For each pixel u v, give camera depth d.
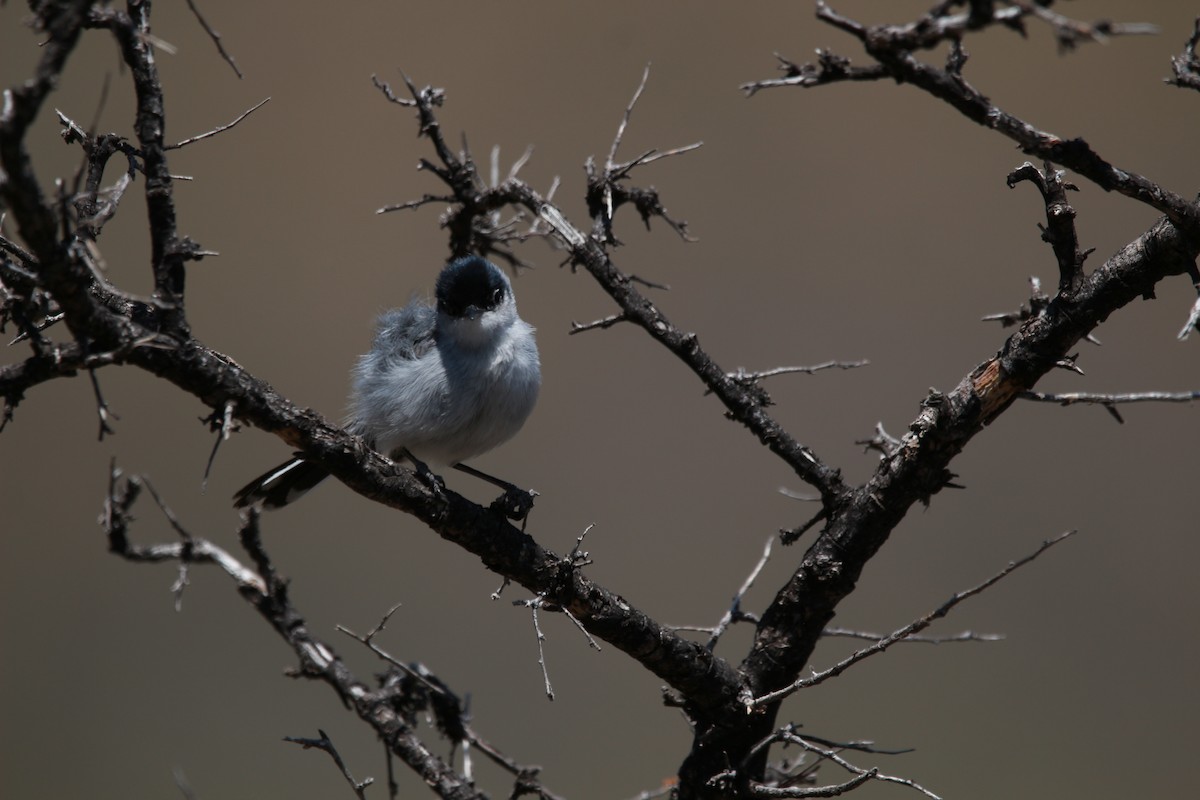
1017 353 6.05
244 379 5.49
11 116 4.07
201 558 7.50
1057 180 5.96
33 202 4.27
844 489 6.63
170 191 5.23
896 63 4.77
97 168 5.78
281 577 7.49
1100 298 5.89
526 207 7.62
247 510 7.41
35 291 5.39
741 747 6.65
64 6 4.19
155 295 5.17
